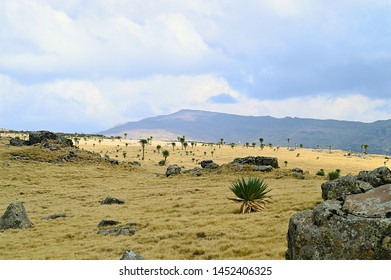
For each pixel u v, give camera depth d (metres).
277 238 16.48
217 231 18.98
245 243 16.19
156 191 41.94
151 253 15.82
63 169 69.19
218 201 30.61
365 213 9.24
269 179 49.03
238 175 53.25
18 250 18.97
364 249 8.49
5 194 46.69
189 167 113.25
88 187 52.56
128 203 34.22
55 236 21.77
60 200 40.16
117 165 80.19
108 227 23.09
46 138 91.94
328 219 9.45
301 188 35.50
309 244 9.34
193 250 15.81
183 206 29.53
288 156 196.88
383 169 12.14
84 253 16.86
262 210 24.70
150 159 150.62
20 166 68.38
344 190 11.38
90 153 85.44
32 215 30.91
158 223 22.34
